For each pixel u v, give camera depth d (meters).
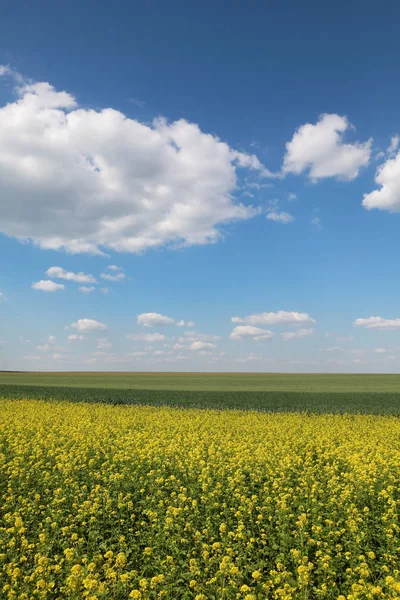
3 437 21.75
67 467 15.63
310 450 20.33
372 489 14.20
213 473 15.56
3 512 13.11
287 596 8.43
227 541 10.98
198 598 8.45
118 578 9.46
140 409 39.38
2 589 9.06
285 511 12.27
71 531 11.72
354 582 9.33
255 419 30.67
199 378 104.75
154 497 13.49
